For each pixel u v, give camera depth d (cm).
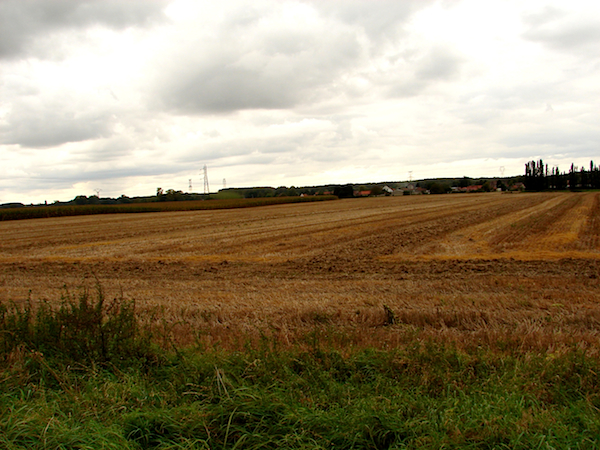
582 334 628
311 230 2644
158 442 349
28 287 1194
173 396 412
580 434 337
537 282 1055
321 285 1103
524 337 573
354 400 394
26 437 332
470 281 1094
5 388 423
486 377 451
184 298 980
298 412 364
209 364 458
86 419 365
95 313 535
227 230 2827
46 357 500
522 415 362
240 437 338
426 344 524
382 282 1120
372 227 2728
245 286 1123
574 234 2094
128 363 496
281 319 765
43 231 3244
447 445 325
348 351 526
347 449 337
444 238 2094
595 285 1006
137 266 1542
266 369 450
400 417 362
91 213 6062
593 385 424
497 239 2011
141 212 6334
